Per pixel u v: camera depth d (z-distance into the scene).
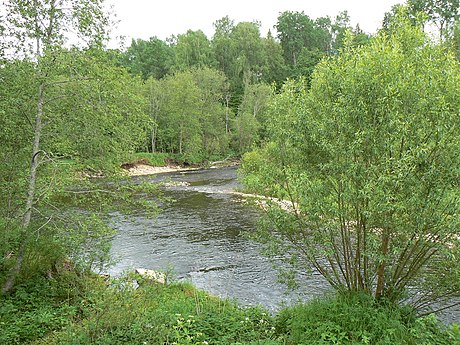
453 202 6.21
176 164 53.06
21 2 8.41
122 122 9.79
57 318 7.47
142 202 10.19
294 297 10.78
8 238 8.25
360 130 6.89
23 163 9.42
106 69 9.29
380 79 6.85
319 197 7.37
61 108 9.37
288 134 7.84
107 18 9.18
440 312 8.94
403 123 6.31
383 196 6.18
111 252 15.37
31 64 8.66
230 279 12.52
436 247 6.89
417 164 6.50
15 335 6.62
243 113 57.91
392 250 6.88
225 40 74.50
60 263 10.40
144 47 83.56
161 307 8.06
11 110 8.48
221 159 57.78
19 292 8.40
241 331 7.02
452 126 6.43
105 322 6.46
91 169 9.94
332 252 7.41
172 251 15.71
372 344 6.29
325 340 6.52
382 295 7.66
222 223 20.58
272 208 8.38
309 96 8.12
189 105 52.44
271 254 8.57
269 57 76.38
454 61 7.09
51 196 9.36
